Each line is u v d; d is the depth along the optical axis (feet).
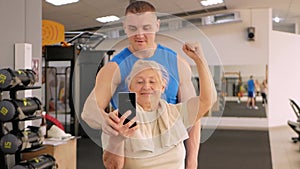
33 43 16.33
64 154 15.10
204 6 34.40
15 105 10.88
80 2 29.60
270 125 38.88
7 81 10.97
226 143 28.91
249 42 38.88
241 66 39.11
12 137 10.96
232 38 39.04
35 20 16.48
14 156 12.43
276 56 39.45
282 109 40.09
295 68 40.93
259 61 38.88
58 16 35.37
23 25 15.57
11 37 14.85
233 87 39.11
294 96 40.88
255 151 25.55
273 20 46.85
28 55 14.96
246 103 38.91
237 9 38.17
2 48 14.55
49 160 12.45
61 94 31.91
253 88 38.93
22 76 11.58
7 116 10.80
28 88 12.11
